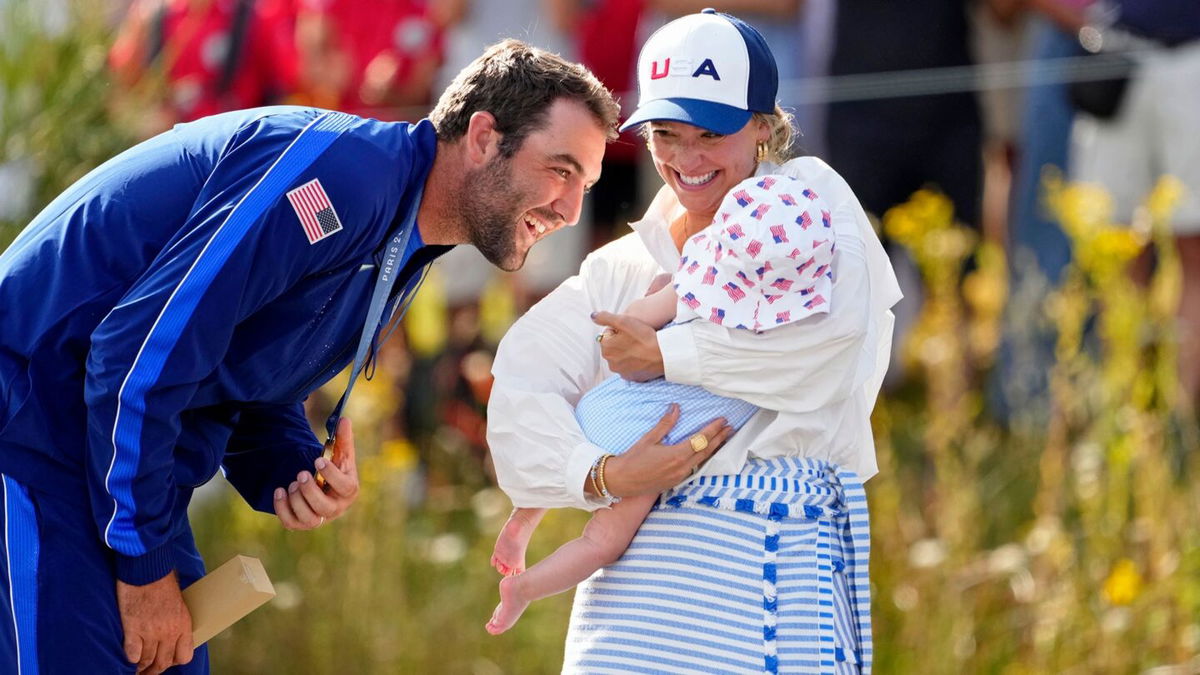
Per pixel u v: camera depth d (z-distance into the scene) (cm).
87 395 1264
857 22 2577
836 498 1333
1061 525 2191
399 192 1309
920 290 2662
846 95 2591
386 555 2188
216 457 1401
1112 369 2189
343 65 2427
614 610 1319
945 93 2591
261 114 1330
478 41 2519
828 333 1281
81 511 1316
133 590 1315
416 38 2438
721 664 1285
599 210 2598
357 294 1348
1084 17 2545
